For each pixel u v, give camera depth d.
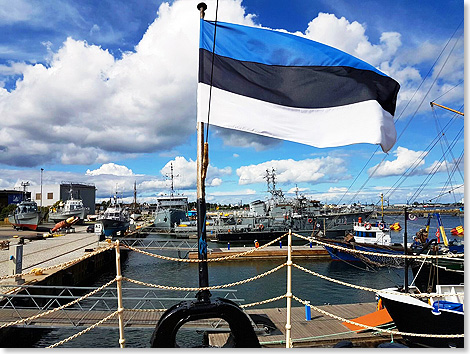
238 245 50.03
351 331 12.76
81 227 69.50
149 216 130.38
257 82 5.81
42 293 20.12
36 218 59.66
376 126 5.73
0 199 89.00
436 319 10.38
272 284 26.78
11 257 17.97
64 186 94.62
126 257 42.94
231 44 5.95
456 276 19.30
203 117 5.38
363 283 27.14
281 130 5.71
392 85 6.04
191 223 64.25
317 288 25.44
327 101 5.91
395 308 11.20
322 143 5.72
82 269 29.22
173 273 32.59
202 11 5.90
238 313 4.64
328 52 6.08
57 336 15.73
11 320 14.06
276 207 60.56
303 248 39.56
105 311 15.76
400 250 29.41
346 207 58.75
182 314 4.48
